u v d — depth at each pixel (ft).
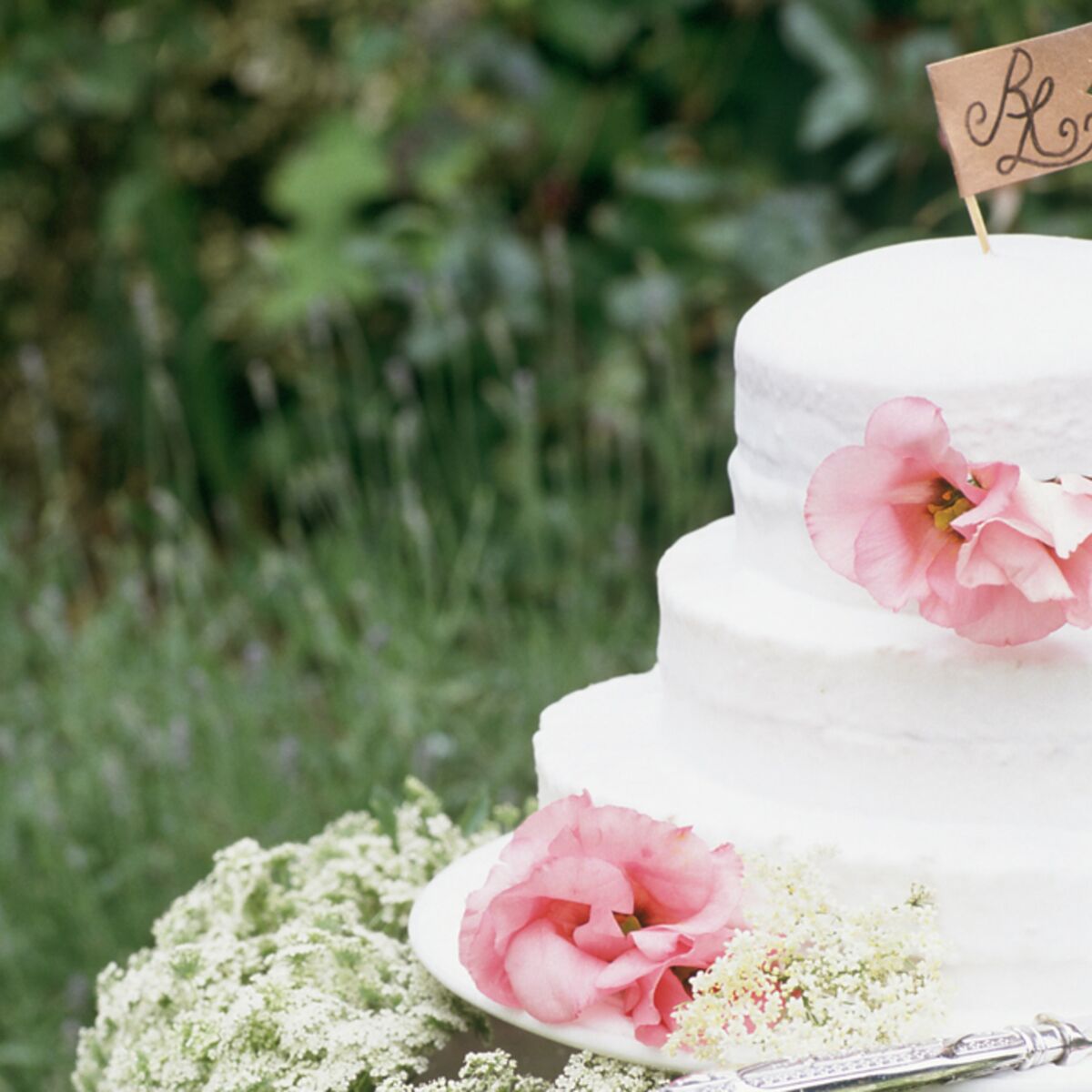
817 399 4.96
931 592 4.60
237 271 15.03
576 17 13.15
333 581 12.09
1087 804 4.85
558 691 10.30
